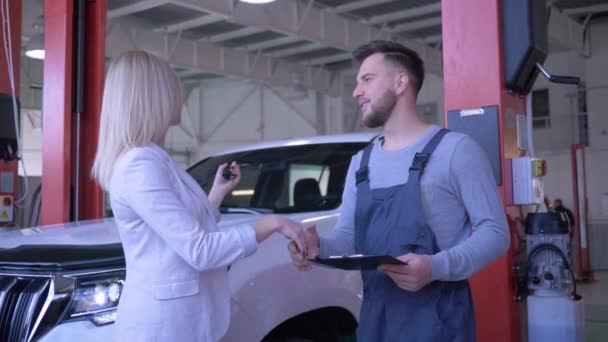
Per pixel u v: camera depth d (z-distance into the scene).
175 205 1.76
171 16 12.93
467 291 2.01
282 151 4.02
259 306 2.47
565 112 15.54
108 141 1.85
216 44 15.00
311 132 18.19
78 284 2.17
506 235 1.94
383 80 2.10
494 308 2.83
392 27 13.93
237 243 1.79
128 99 1.84
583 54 14.76
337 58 16.34
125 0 11.29
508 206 2.89
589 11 13.64
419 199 1.95
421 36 14.91
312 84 17.08
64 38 4.32
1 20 5.60
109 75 1.89
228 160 4.17
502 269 2.82
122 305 1.79
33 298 2.20
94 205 4.40
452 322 1.96
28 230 2.97
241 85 19.16
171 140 19.64
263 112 18.95
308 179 3.59
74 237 2.59
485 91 2.93
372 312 2.07
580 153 12.45
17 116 5.16
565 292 2.67
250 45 15.20
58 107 4.33
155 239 1.79
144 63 1.87
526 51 2.86
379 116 2.12
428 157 1.98
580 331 2.64
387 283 2.05
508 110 2.97
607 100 15.00
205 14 12.84
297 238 1.85
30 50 6.58
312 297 2.72
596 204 15.15
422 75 2.16
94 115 4.45
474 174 1.95
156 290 1.75
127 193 1.77
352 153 3.72
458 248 1.87
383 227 2.00
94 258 2.26
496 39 2.91
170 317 1.74
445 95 3.04
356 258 1.71
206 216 1.92
